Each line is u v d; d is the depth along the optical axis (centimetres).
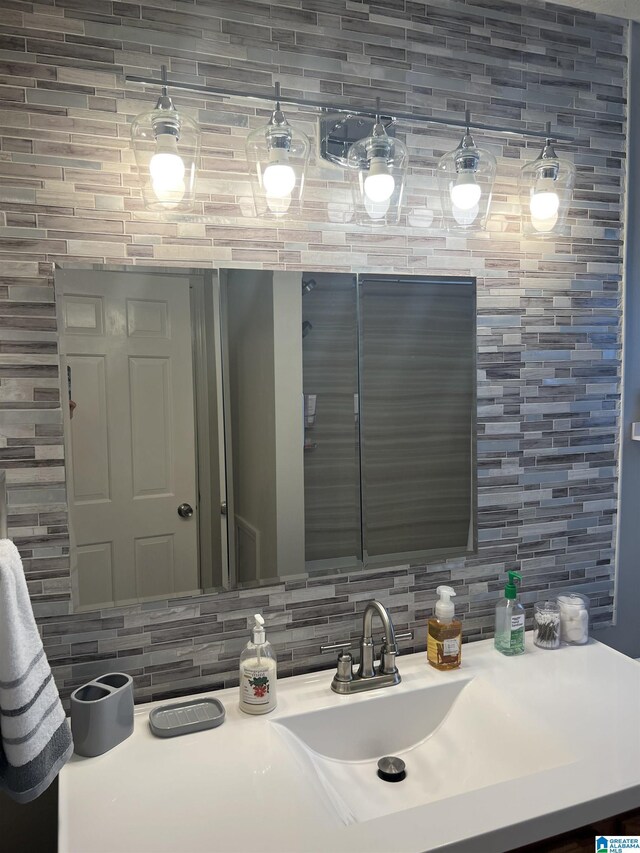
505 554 158
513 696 128
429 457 147
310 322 135
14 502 118
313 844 89
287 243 133
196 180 126
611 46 158
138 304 122
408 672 138
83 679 124
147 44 121
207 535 130
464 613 155
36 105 115
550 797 98
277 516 135
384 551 145
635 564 171
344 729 125
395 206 134
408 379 144
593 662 142
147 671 128
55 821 125
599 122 159
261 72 129
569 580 165
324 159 134
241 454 131
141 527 125
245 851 88
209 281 127
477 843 91
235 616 134
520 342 155
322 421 138
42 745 89
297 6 130
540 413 158
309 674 139
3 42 113
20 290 116
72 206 118
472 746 125
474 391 150
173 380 125
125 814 95
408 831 92
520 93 150
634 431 166
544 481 160
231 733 116
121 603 125
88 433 120
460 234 147
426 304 145
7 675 84
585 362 162
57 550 121
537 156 154
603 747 111
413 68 140
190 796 99
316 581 140
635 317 166
